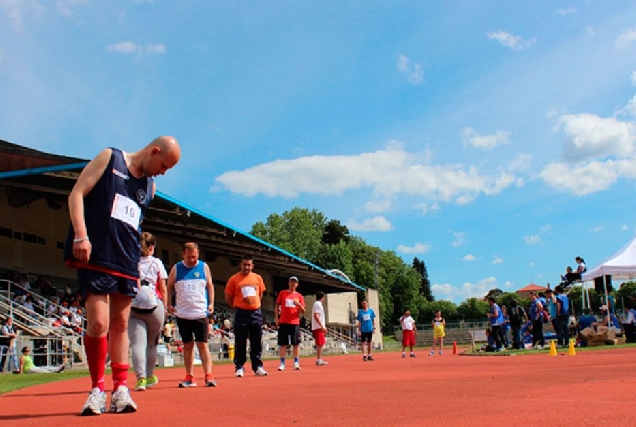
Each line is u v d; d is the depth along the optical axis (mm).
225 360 25031
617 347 16922
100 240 3965
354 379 7410
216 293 38781
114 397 4082
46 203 26797
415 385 5848
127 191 4105
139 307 6516
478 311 125125
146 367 7195
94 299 3938
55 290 23891
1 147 19203
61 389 7500
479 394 4539
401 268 119938
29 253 25547
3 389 7945
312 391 5566
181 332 7250
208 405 4516
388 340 87500
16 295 20812
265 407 4211
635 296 20156
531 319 18875
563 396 4074
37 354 16688
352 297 58062
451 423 2994
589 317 20703
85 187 3961
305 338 38125
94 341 3975
